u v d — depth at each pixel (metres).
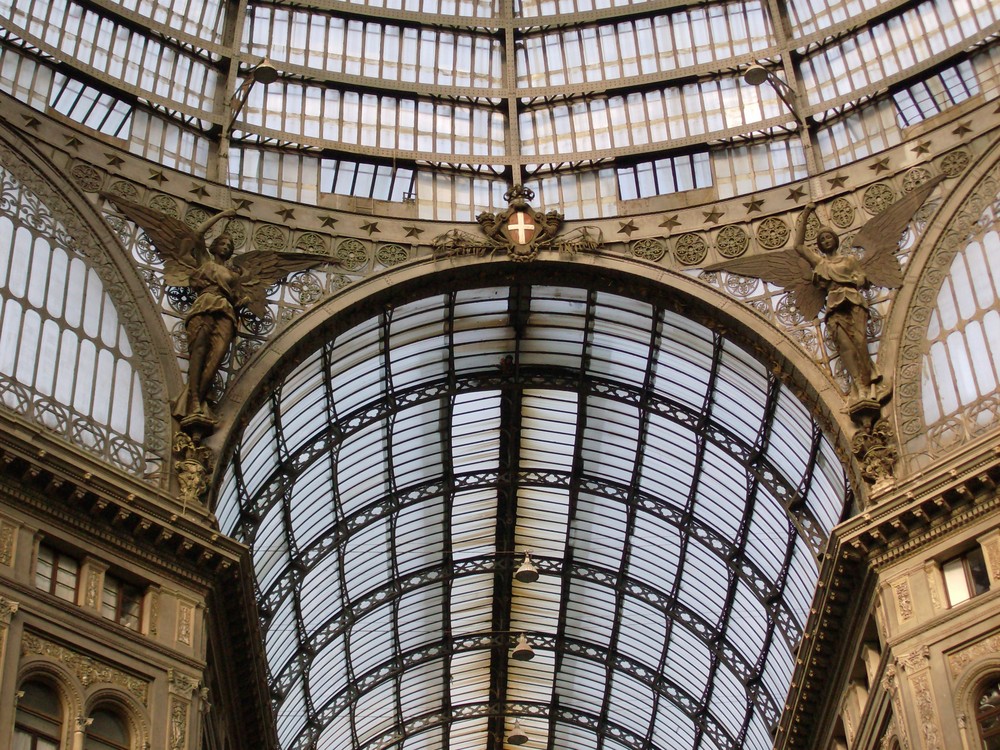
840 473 39.69
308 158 41.34
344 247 39.97
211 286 36.72
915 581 33.59
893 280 37.69
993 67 39.50
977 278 36.66
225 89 40.78
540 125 42.94
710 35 43.22
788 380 38.47
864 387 36.47
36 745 29.03
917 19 40.84
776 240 39.78
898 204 38.31
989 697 31.58
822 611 36.78
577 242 40.47
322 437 44.06
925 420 35.94
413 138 42.25
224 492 39.81
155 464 34.53
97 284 35.88
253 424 39.94
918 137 39.31
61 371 34.09
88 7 38.88
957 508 33.41
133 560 32.34
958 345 36.22
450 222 40.94
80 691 29.91
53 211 36.00
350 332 40.88
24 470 30.66
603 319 42.97
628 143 42.41
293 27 42.44
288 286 39.00
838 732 40.12
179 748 30.91
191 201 38.66
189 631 32.47
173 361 36.06
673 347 42.88
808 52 42.06
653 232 40.59
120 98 38.94
